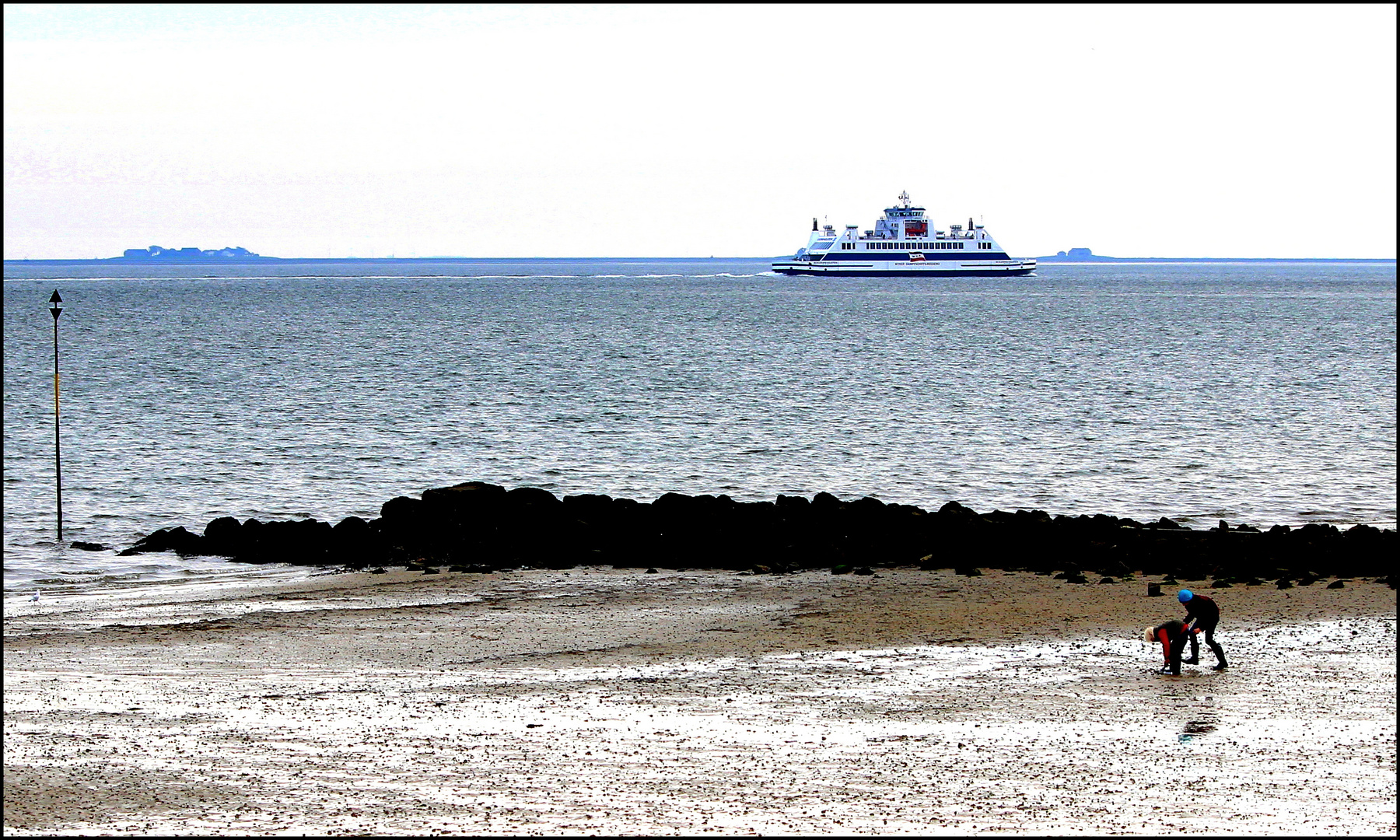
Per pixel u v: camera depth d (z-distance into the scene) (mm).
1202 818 53031
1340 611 95875
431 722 68312
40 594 111438
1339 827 52031
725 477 188250
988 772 59469
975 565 121375
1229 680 76750
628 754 62469
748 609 102188
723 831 51844
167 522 153375
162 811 53906
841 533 131750
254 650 87375
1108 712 69812
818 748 63406
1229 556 118625
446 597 108438
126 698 73375
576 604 104812
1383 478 184000
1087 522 130250
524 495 145625
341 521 142625
